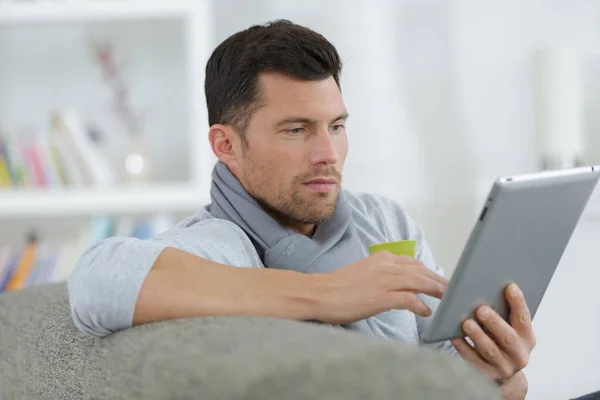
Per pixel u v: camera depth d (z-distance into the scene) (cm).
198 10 377
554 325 297
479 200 408
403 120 412
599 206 339
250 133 173
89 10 381
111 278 139
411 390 93
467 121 409
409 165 412
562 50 368
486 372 152
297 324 119
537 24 405
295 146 169
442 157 411
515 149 407
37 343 167
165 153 421
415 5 411
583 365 291
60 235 426
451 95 410
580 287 312
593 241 337
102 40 419
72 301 142
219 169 182
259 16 416
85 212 380
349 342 104
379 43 413
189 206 375
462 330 150
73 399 144
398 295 141
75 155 383
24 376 170
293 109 167
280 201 171
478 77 408
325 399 95
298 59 168
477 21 408
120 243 147
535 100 372
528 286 154
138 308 137
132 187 378
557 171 141
